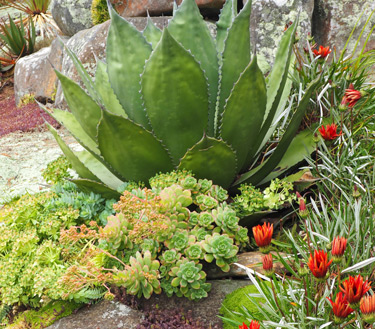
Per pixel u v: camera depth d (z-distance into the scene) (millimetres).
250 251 2596
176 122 2443
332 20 4414
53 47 6887
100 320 2160
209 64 2596
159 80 2320
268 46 4500
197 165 2451
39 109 6250
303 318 1682
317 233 2070
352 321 1679
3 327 2328
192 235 2279
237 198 2562
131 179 2643
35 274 2275
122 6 5801
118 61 2562
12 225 2564
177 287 2213
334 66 3160
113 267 2322
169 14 5551
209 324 2080
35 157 4414
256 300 2066
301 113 2506
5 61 9336
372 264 1979
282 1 4422
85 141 3035
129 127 2342
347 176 2656
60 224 2504
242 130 2496
